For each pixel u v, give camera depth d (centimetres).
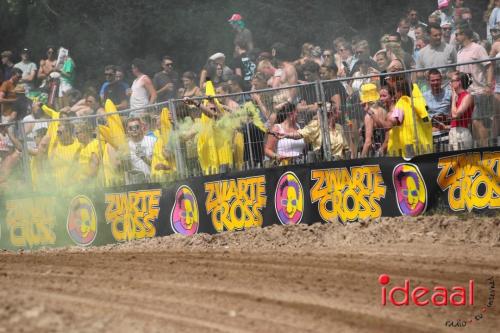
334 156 3503
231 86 4297
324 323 2117
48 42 6781
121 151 3844
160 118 3725
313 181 3475
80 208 3909
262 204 3550
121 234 3822
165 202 3712
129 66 6544
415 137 3394
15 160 4088
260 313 2189
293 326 2078
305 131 3538
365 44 4478
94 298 2348
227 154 3644
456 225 3203
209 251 3206
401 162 3369
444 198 3328
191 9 6544
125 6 6650
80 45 6650
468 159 3288
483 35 5750
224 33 6388
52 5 6831
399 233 3234
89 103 5116
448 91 3425
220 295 2386
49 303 2238
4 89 5756
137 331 1970
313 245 3250
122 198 3812
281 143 3594
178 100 3672
